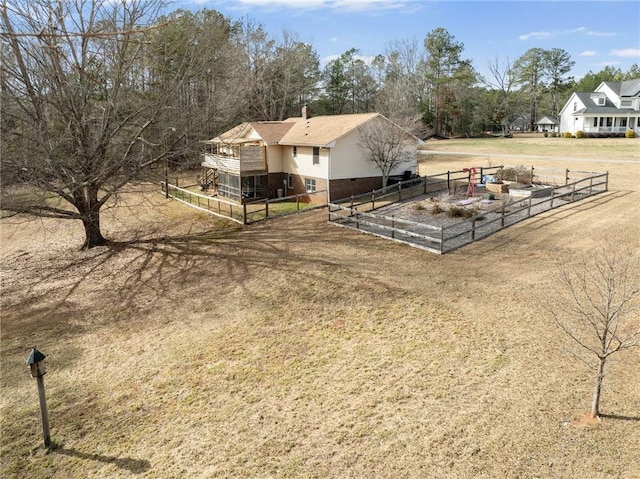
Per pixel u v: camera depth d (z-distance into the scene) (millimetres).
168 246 21453
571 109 61906
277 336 11859
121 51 18688
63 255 21562
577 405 8023
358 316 12492
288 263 17281
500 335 10688
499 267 14789
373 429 8008
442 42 70500
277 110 54688
